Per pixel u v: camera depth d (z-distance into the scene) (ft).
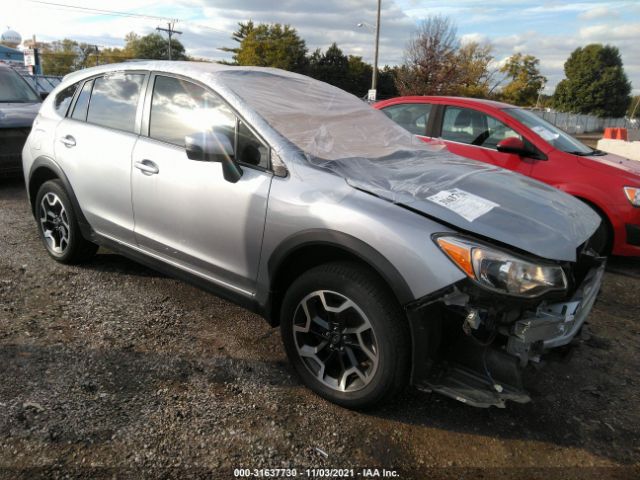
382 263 7.56
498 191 9.30
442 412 8.80
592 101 228.84
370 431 8.20
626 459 7.97
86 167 12.20
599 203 16.12
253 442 7.77
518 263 7.27
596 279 8.95
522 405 9.16
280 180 8.87
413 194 8.30
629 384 10.07
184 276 10.61
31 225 17.56
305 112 10.68
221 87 10.11
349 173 8.87
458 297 7.27
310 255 8.94
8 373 8.98
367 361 8.32
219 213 9.53
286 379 9.43
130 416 8.13
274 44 213.66
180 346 10.32
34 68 87.92
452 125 19.27
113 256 14.89
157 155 10.60
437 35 104.42
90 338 10.37
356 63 217.15
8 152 21.93
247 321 11.55
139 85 11.59
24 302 11.74
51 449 7.32
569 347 8.63
